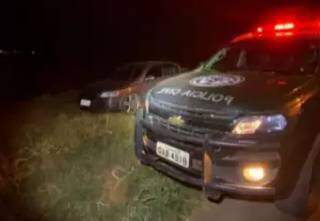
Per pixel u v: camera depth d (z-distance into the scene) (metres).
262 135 3.27
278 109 3.32
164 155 3.88
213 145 3.42
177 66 10.77
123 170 4.68
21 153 5.32
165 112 3.84
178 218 3.76
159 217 3.71
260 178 3.31
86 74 19.14
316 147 3.55
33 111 8.86
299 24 4.88
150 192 4.12
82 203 3.90
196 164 3.60
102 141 5.77
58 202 3.95
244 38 5.12
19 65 21.66
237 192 3.38
